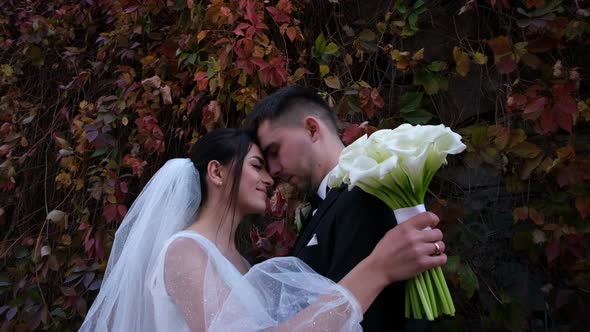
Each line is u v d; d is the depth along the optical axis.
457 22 2.31
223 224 1.79
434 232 1.32
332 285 1.33
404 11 2.33
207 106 2.40
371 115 2.28
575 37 2.10
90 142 2.72
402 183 1.35
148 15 2.78
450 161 2.25
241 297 1.40
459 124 2.28
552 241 1.97
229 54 2.38
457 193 2.23
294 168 1.76
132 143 2.69
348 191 1.54
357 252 1.43
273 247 2.29
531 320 2.06
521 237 2.04
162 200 1.74
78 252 2.79
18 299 2.78
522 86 2.14
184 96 2.70
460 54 2.17
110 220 2.57
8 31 3.44
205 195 1.82
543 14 2.04
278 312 1.37
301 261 1.47
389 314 1.42
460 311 2.12
